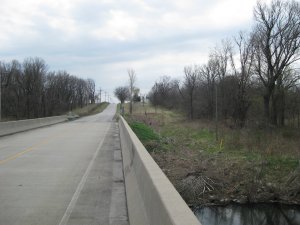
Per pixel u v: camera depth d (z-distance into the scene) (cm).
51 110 11406
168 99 11056
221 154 2597
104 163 1379
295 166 2189
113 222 675
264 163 2209
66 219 692
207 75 7000
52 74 11762
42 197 859
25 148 1881
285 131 4153
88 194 888
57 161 1425
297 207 1661
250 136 3447
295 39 4778
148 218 523
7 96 9856
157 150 2527
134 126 3672
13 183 1012
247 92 5216
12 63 10019
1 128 2780
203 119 6181
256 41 5103
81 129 3603
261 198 1731
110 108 15325
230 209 1616
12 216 710
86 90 17300
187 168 1980
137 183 746
